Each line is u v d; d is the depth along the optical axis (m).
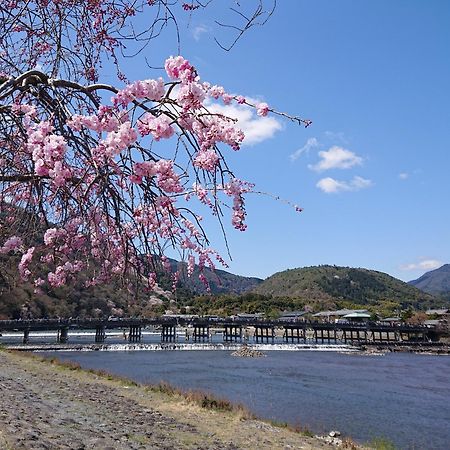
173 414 17.95
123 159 3.50
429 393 30.77
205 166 3.84
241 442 14.42
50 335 81.69
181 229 4.31
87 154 3.56
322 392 30.14
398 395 29.72
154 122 3.51
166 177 3.64
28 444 9.07
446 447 18.09
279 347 70.00
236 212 4.36
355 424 21.42
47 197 3.96
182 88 3.54
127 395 21.59
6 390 18.70
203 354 58.19
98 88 3.91
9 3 3.84
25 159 3.93
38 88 3.95
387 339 85.75
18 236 4.08
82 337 84.38
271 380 35.22
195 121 3.87
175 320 65.75
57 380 24.64
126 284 4.12
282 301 137.75
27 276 4.41
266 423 18.30
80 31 4.23
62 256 4.35
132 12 4.25
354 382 35.31
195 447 12.96
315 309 136.12
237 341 81.94
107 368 39.91
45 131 3.54
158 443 12.72
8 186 4.06
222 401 20.83
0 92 3.67
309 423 21.22
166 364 45.06
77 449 9.95
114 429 13.71
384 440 18.31
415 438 19.28
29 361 33.06
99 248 4.31
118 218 3.76
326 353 64.31
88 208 3.72
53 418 13.76
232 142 3.92
